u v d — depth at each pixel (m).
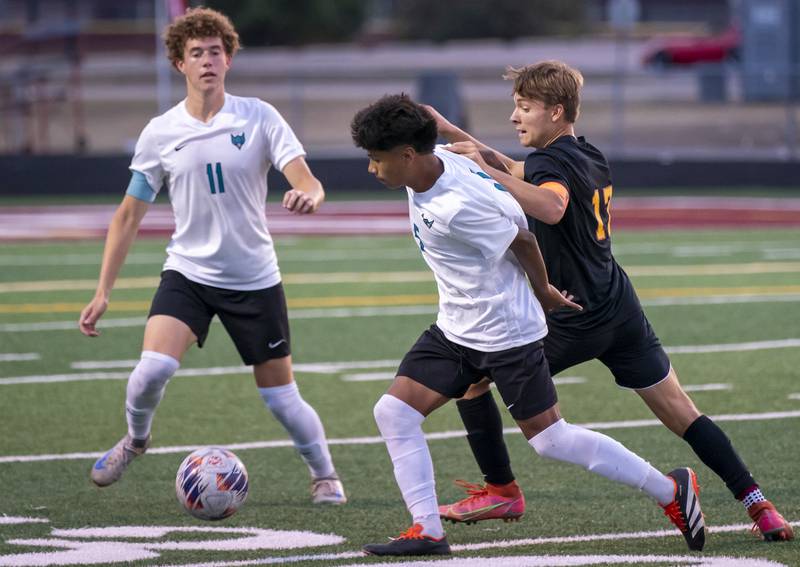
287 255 57.44
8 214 72.69
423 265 53.72
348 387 31.45
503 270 17.17
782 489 21.75
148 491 22.30
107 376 32.78
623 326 18.42
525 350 17.25
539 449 17.50
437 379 17.72
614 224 68.19
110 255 21.02
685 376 32.16
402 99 16.64
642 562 17.39
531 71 18.41
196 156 20.34
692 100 113.56
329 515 20.66
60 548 18.69
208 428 27.23
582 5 182.38
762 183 84.69
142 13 172.50
